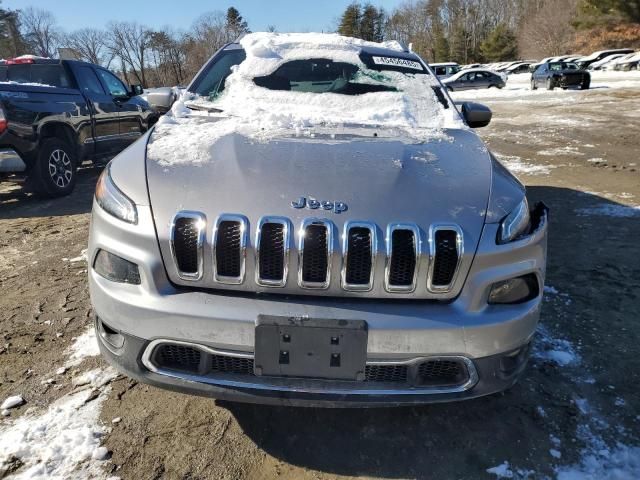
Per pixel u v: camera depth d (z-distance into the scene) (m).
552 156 7.79
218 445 2.05
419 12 83.06
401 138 2.53
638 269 3.68
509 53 65.81
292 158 2.14
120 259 1.90
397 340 1.77
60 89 6.10
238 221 1.81
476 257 1.84
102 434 2.08
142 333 1.85
